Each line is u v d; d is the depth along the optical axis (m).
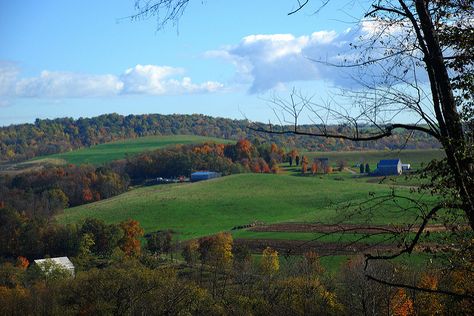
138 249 90.31
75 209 125.56
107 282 47.41
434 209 8.55
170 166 156.88
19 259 84.44
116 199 133.12
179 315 45.69
